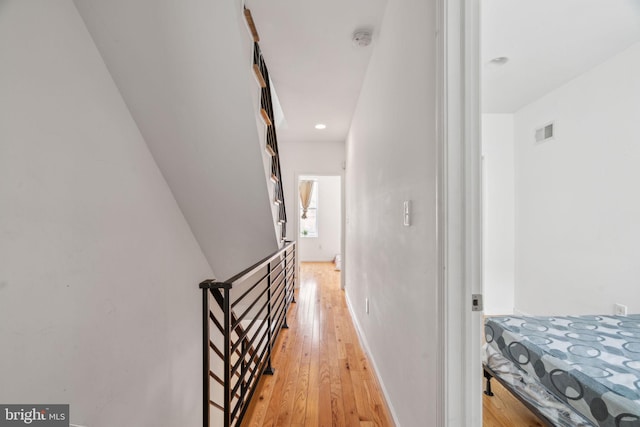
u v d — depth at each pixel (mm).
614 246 2312
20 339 896
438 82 952
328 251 7828
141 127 1607
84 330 1154
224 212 2223
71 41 1143
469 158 921
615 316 1834
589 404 1093
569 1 1645
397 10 1529
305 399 1844
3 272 854
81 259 1153
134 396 1468
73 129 1138
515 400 1800
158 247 1802
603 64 2344
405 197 1387
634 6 1682
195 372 2229
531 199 3133
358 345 2666
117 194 1408
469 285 917
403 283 1417
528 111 3170
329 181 7844
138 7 1204
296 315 3496
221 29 1273
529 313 3158
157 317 1742
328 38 2072
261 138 1811
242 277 1416
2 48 860
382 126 1907
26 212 928
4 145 864
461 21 922
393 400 1595
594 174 2459
